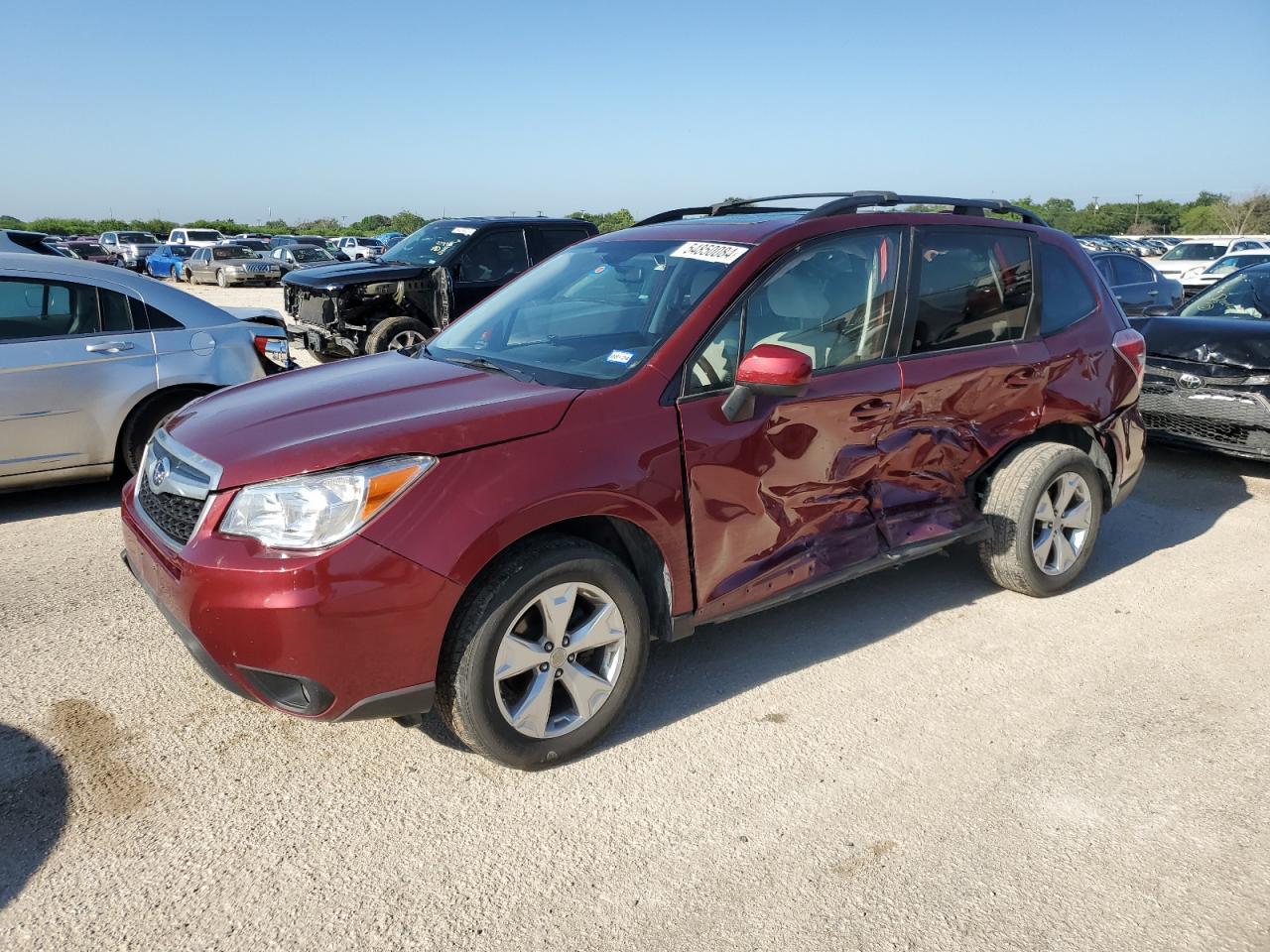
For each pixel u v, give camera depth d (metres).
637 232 4.19
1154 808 2.91
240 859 2.61
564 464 2.87
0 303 5.29
